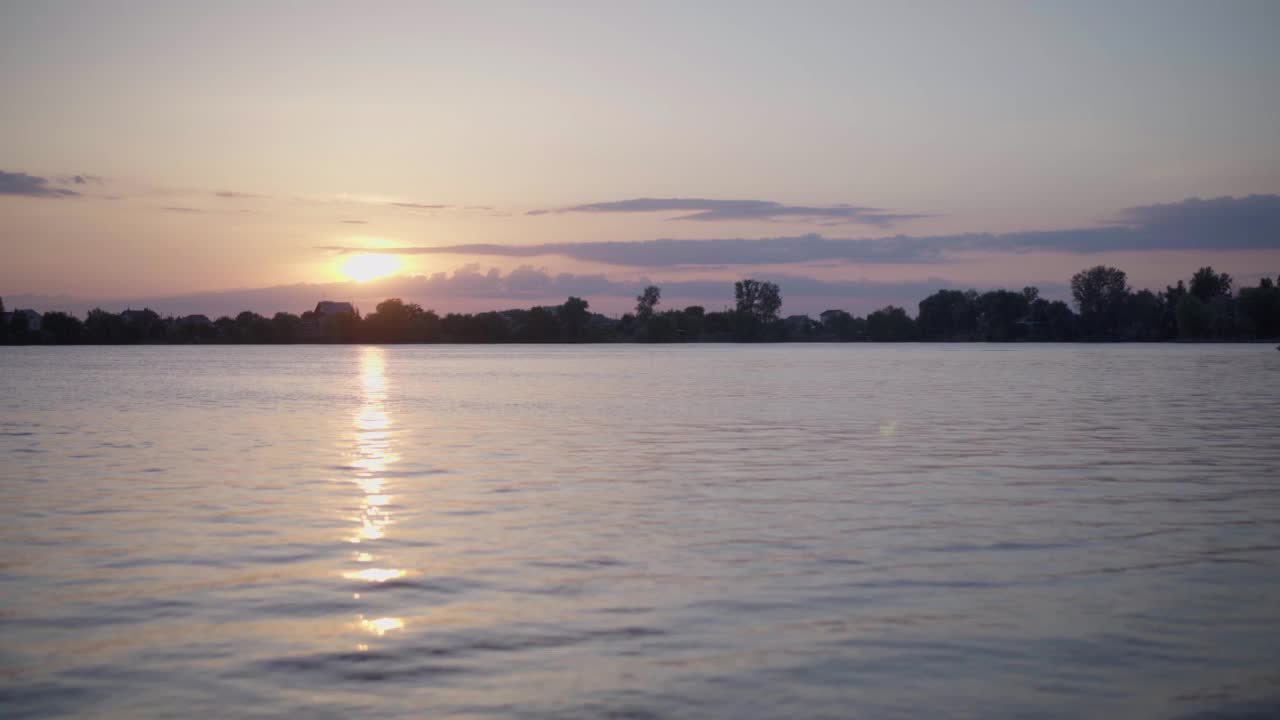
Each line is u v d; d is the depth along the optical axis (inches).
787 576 618.8
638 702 424.5
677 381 3245.6
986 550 685.9
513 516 818.8
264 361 6008.9
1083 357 6072.8
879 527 766.5
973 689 436.8
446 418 1818.4
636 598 573.9
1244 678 447.8
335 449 1309.1
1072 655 476.4
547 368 4574.3
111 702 427.2
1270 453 1223.5
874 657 475.2
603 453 1249.4
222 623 532.4
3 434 1539.1
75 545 713.6
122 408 2117.4
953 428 1567.4
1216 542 709.3
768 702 423.5
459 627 523.5
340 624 529.7
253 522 796.6
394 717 410.9
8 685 446.0
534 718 409.4
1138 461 1151.0
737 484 986.7
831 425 1627.7
